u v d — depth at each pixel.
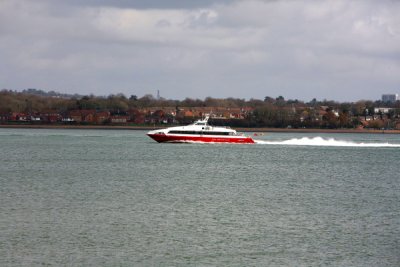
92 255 82.31
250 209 113.25
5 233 91.62
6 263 78.75
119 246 86.25
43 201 118.25
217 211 110.56
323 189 143.00
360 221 103.69
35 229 94.31
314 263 80.69
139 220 101.69
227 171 181.25
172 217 104.56
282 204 119.56
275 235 93.19
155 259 81.25
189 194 130.25
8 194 126.38
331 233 94.81
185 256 82.56
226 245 87.62
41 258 80.75
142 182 150.00
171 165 196.50
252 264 80.06
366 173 183.25
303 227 98.62
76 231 93.56
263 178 164.62
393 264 80.69
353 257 83.12
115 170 179.25
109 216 104.44
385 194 135.62
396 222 103.06
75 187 138.88
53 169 181.00
